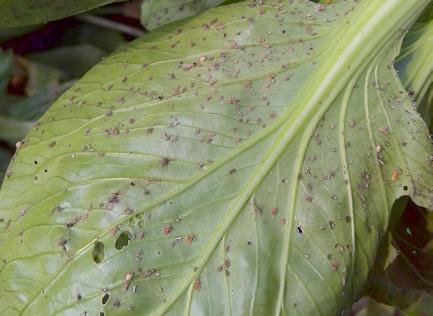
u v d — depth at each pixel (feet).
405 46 1.25
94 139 1.15
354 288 1.16
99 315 1.08
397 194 1.18
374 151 1.17
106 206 1.11
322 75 1.17
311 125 1.15
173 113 1.14
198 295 1.09
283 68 1.17
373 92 1.18
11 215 1.16
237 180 1.12
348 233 1.13
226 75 1.16
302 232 1.12
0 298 1.12
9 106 1.77
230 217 1.11
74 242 1.10
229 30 1.20
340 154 1.15
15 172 1.18
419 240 1.37
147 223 1.10
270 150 1.13
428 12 1.26
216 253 1.10
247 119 1.14
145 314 1.09
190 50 1.19
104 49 1.84
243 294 1.09
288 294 1.10
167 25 1.25
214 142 1.13
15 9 1.26
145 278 1.09
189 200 1.11
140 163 1.12
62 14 1.29
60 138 1.17
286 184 1.13
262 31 1.19
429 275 1.38
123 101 1.16
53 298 1.10
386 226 1.18
